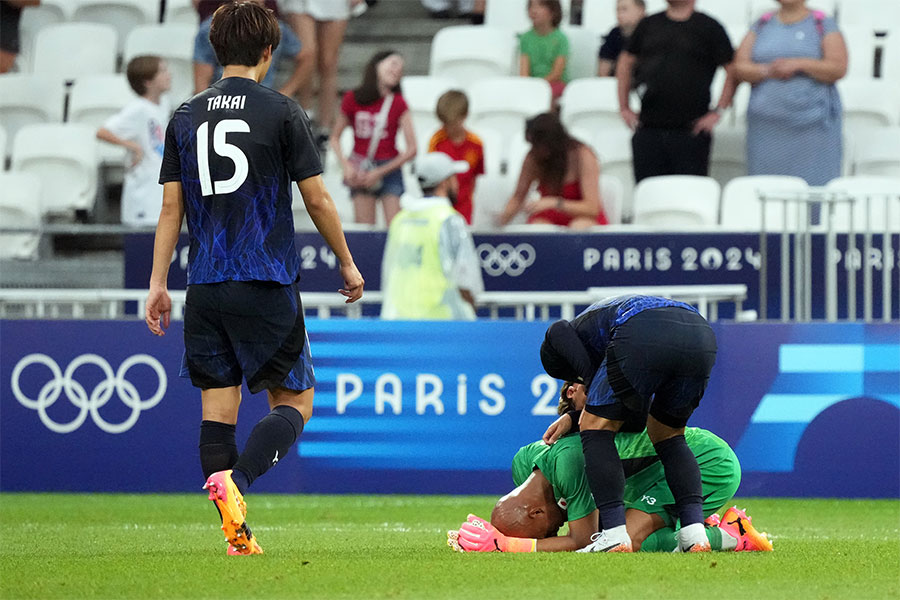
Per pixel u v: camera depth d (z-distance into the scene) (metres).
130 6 52.19
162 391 29.83
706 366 15.32
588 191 37.00
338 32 44.50
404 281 30.62
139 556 15.92
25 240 40.31
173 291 33.84
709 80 39.34
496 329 29.42
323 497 29.11
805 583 13.12
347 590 12.48
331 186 42.06
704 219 38.47
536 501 16.44
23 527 22.33
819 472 29.03
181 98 47.81
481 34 48.47
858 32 47.00
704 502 16.84
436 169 30.81
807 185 38.97
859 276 33.28
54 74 49.69
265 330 14.96
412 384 29.47
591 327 15.83
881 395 28.92
